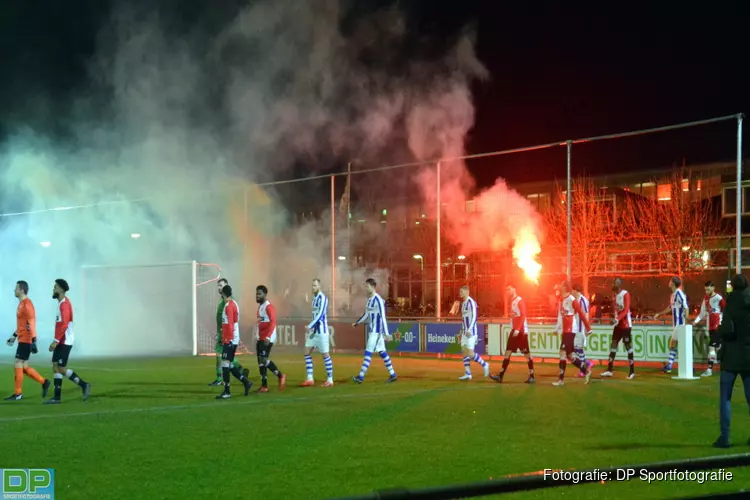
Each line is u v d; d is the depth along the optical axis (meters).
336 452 8.17
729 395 8.34
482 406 11.82
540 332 21.91
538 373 18.23
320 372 18.53
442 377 17.02
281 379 14.47
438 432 9.41
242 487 6.69
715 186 44.84
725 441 8.32
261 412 11.29
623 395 13.30
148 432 9.53
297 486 6.70
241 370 13.45
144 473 7.26
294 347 27.66
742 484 6.83
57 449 8.44
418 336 24.73
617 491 6.59
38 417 10.84
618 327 16.75
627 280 42.47
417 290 48.44
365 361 15.70
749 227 39.53
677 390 14.16
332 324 26.78
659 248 41.50
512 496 6.41
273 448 8.43
